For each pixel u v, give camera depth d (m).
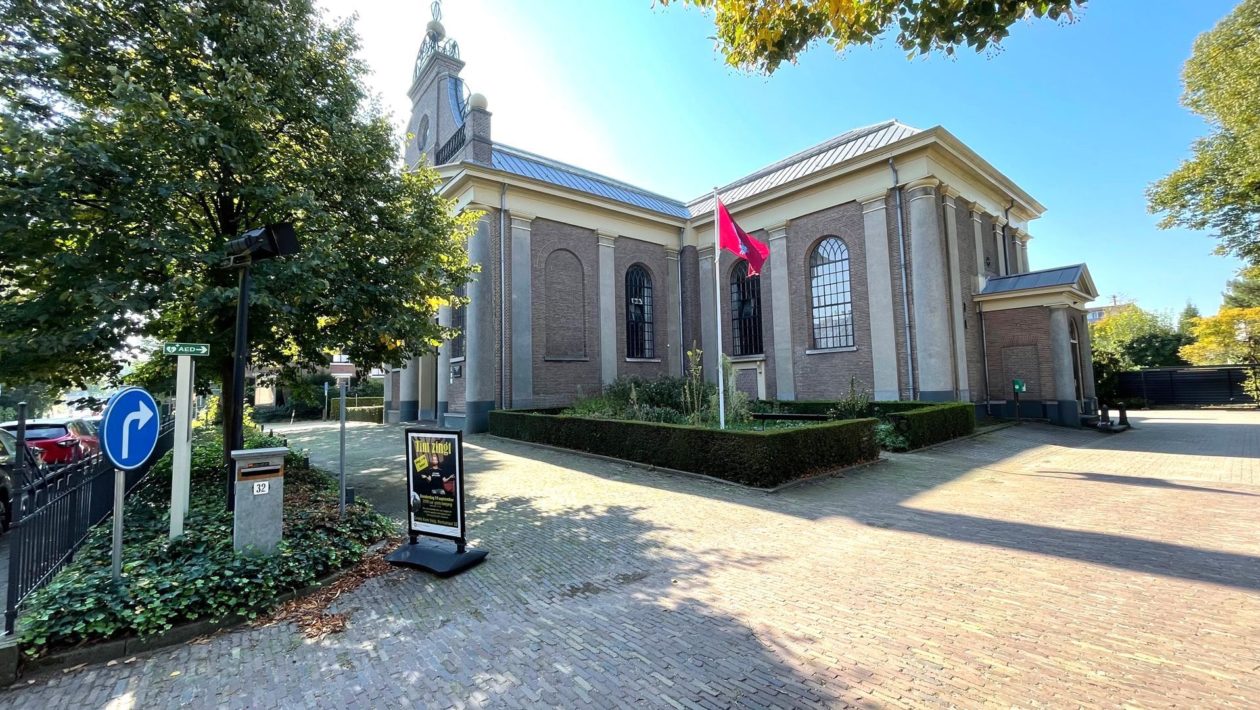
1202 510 6.98
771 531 6.53
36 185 5.71
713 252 24.53
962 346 17.89
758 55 6.15
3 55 6.52
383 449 15.48
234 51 7.50
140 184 6.31
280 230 5.66
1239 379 26.11
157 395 8.12
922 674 3.23
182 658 3.78
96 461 6.23
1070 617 3.96
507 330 19.09
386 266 9.05
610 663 3.51
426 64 25.62
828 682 3.17
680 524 6.93
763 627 3.96
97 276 6.17
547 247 20.70
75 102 7.06
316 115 8.09
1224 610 4.01
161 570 4.66
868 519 6.96
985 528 6.41
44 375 7.05
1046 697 2.95
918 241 17.23
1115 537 5.91
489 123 20.30
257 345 8.55
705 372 23.67
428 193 10.34
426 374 24.84
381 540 6.36
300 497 7.74
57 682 3.46
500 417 16.92
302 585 4.93
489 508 7.98
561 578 5.15
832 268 20.25
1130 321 43.56
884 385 17.98
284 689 3.35
